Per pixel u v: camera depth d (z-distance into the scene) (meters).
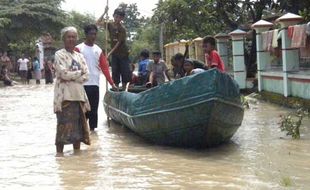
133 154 7.99
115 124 11.65
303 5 19.02
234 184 6.01
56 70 8.12
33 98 19.47
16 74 39.69
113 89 11.25
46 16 38.84
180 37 26.98
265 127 10.59
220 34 21.19
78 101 8.24
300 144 8.60
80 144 8.68
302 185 5.93
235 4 23.19
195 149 8.42
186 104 7.97
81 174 6.63
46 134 10.10
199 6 25.56
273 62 16.62
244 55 20.16
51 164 7.29
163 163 7.27
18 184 6.15
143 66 13.64
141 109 8.77
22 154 8.08
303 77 13.40
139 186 5.98
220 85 7.88
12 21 37.97
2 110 14.80
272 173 6.56
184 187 5.91
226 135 8.53
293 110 13.38
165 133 8.51
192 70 9.02
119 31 11.84
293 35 13.76
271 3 21.86
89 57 10.14
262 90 17.17
